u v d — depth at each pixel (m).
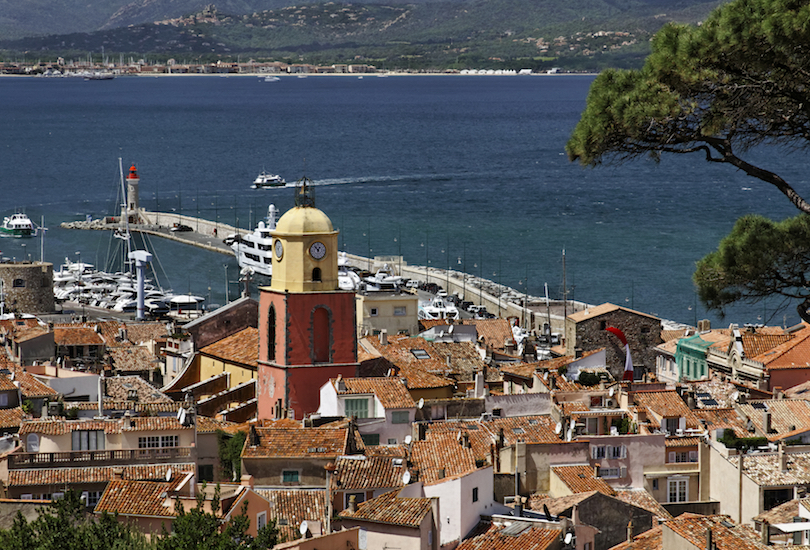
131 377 155.38
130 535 80.69
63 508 77.75
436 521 94.06
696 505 116.81
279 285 144.75
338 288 146.25
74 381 154.62
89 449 115.31
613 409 130.38
